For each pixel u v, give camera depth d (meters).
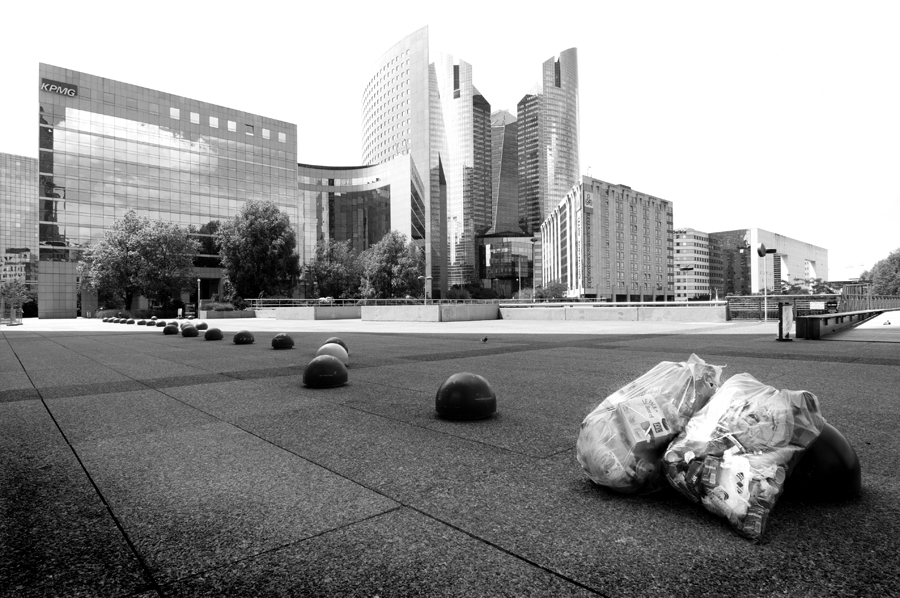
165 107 77.19
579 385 7.55
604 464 3.18
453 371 9.22
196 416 5.79
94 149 70.81
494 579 2.22
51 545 2.66
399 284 75.31
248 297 66.75
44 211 67.06
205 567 2.39
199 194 80.12
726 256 197.00
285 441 4.67
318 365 7.68
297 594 2.13
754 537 2.54
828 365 9.19
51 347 15.88
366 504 3.15
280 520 2.93
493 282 155.50
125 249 64.31
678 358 10.70
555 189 194.12
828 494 3.03
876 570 2.24
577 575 2.24
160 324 33.53
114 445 4.62
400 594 2.11
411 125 123.06
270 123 88.12
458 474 3.68
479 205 183.38
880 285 115.75
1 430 5.22
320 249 83.44
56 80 68.00
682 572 2.25
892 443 4.30
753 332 18.28
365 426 5.20
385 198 106.75
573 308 30.92
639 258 134.62
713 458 2.79
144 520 2.97
